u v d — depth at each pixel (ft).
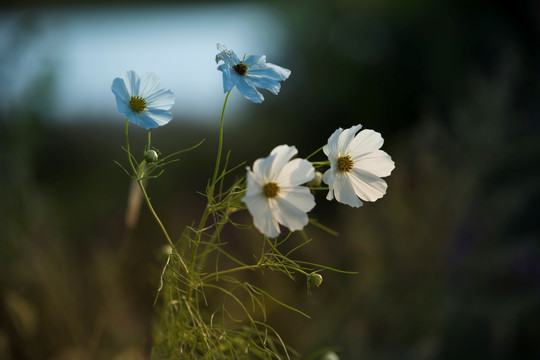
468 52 7.95
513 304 4.43
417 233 5.16
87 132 9.85
